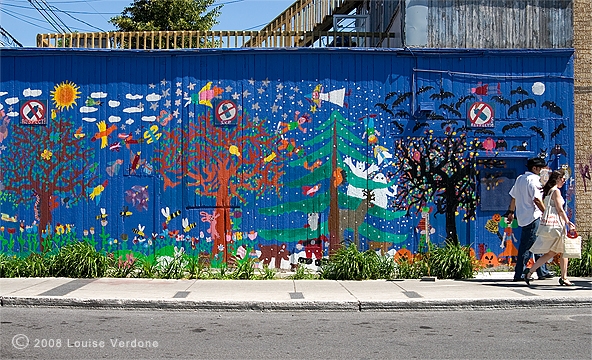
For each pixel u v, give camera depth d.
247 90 14.37
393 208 14.30
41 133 14.48
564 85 14.51
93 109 14.43
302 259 14.23
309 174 14.30
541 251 12.04
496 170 14.41
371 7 18.78
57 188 14.42
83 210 14.38
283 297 11.04
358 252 13.43
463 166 14.38
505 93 14.45
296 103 14.34
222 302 10.67
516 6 14.59
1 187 14.47
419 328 9.19
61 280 12.77
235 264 14.20
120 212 14.35
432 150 14.37
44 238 14.38
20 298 10.88
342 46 15.37
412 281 12.84
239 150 14.33
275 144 14.32
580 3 14.77
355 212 14.26
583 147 14.56
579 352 7.80
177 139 14.38
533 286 12.14
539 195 12.45
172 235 14.31
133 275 13.38
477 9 14.55
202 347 8.01
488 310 10.66
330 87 14.36
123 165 14.38
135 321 9.67
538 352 7.80
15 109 14.51
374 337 8.59
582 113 14.62
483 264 14.31
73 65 14.48
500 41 14.54
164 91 14.42
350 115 14.34
